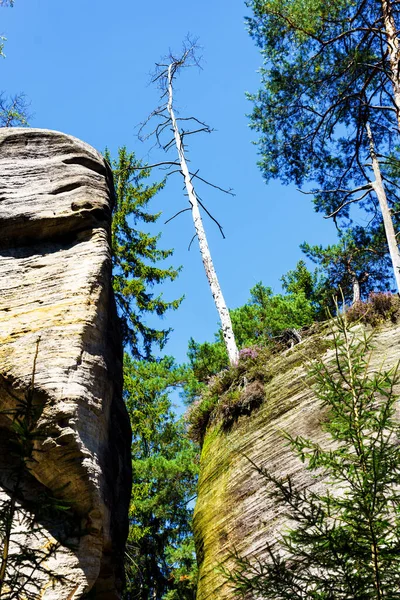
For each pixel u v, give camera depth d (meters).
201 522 10.81
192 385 19.44
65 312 7.16
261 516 9.58
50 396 6.29
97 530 6.07
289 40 15.03
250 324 19.34
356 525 4.71
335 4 14.38
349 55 14.40
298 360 11.96
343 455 5.06
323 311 18.45
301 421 10.52
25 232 8.15
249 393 11.88
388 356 10.40
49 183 8.65
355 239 17.83
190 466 18.41
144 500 18.12
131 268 21.25
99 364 6.91
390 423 5.11
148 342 20.72
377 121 15.35
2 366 6.54
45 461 6.06
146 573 17.56
